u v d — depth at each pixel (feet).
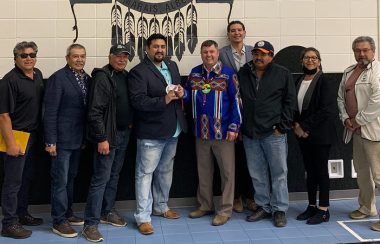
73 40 14.06
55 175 11.69
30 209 14.01
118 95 12.21
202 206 13.44
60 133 11.46
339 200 15.12
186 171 14.61
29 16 13.89
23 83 11.59
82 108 11.69
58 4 13.97
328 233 11.84
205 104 12.48
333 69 14.99
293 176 15.03
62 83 11.37
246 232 12.01
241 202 14.20
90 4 14.06
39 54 13.94
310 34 14.85
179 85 12.34
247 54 13.75
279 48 14.75
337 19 14.93
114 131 11.48
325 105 12.31
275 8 14.67
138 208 12.26
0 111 11.24
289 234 11.80
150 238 11.62
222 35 14.52
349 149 15.15
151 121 12.26
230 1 14.49
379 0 15.01
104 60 14.19
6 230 11.70
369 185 12.81
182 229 12.32
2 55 13.85
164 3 14.29
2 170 13.82
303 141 12.96
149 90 12.28
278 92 12.35
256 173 12.96
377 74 11.86
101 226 12.64
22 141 11.52
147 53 12.61
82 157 14.08
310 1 14.79
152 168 12.50
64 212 11.93
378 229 11.93
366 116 11.85
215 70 12.47
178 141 14.48
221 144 12.62
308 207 13.23
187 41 14.43
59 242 11.35
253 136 12.37
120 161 12.81
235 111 12.34
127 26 14.23
